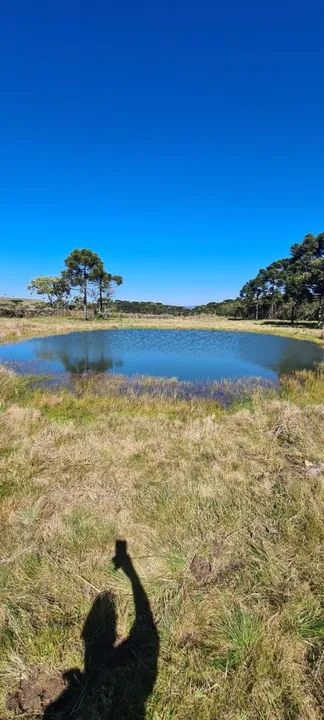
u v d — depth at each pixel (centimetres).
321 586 298
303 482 460
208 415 848
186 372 1695
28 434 640
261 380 1448
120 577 312
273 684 225
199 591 297
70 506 419
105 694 225
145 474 499
